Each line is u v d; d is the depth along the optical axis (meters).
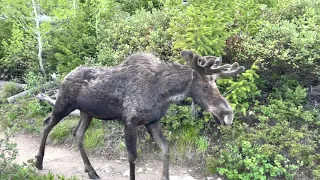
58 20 11.05
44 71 11.31
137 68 7.11
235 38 8.98
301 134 8.09
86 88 7.34
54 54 10.90
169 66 7.04
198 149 8.38
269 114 8.59
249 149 8.01
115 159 8.63
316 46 8.81
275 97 8.97
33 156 8.73
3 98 10.82
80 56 10.77
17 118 10.09
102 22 11.05
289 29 8.94
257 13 9.59
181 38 8.77
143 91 6.98
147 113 7.00
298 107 8.55
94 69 7.48
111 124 9.10
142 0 12.46
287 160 7.86
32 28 10.91
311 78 9.10
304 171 7.86
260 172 7.76
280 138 8.12
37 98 10.23
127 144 7.11
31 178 7.17
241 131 8.39
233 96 8.24
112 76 7.22
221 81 8.38
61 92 7.57
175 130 8.68
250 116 8.71
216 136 8.54
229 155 8.00
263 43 9.02
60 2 10.91
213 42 8.33
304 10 9.99
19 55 11.47
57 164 8.35
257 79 9.10
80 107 7.51
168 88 6.92
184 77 6.88
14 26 11.01
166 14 10.00
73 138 9.16
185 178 7.88
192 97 6.93
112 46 10.08
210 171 8.06
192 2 9.33
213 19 8.45
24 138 9.54
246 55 8.82
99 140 8.88
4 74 12.02
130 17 10.88
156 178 7.98
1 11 11.30
